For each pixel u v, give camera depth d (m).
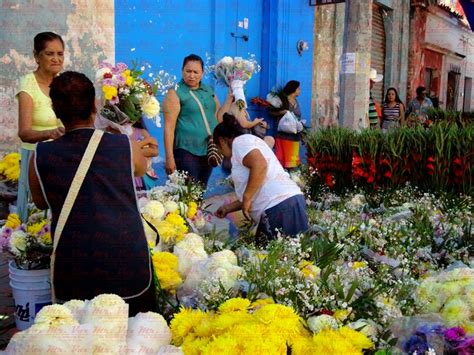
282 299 2.76
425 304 2.76
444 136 6.10
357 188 6.36
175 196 4.49
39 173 2.79
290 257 3.33
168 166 5.80
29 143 4.44
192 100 5.91
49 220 3.50
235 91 6.63
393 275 3.55
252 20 10.25
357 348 2.31
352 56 7.12
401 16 16.11
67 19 6.48
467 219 5.09
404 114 12.48
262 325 2.30
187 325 2.47
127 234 2.82
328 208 5.95
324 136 6.86
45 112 4.58
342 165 6.63
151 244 3.63
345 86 7.20
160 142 7.81
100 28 6.76
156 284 3.07
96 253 2.76
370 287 2.97
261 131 7.35
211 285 2.85
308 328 2.48
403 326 2.48
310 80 11.91
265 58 10.72
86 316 2.27
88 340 2.10
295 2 11.06
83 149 2.80
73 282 2.78
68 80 2.82
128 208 2.86
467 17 19.33
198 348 2.30
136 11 7.50
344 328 2.38
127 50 7.42
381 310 2.66
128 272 2.81
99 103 5.38
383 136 6.42
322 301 2.73
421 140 6.23
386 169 6.31
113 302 2.28
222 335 2.28
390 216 4.97
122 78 4.41
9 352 2.07
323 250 3.64
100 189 2.79
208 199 8.19
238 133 4.56
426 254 4.00
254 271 3.04
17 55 6.32
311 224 4.77
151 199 4.45
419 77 18.08
